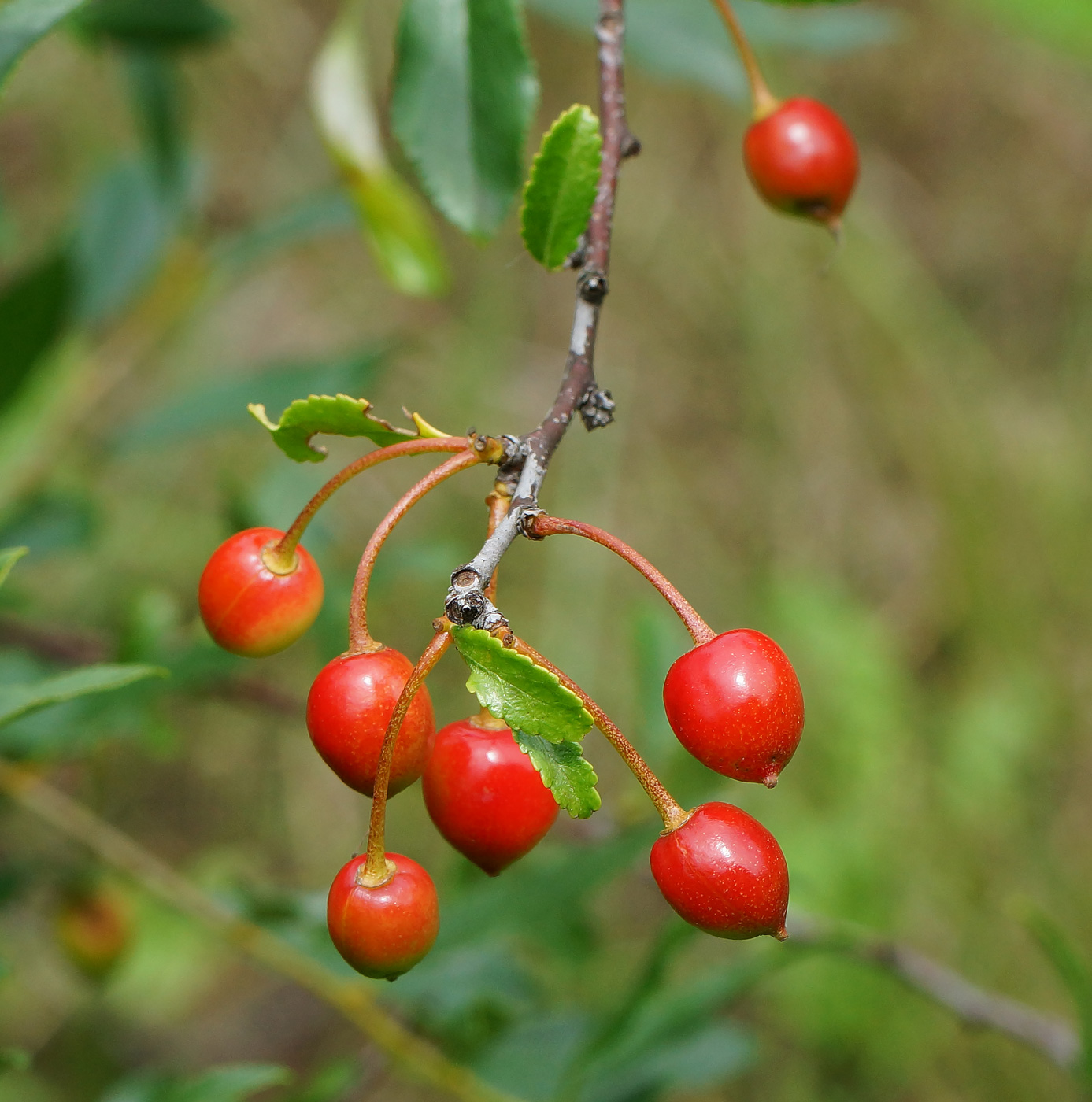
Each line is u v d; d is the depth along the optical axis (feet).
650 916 1.93
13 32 0.87
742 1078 1.74
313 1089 1.05
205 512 1.98
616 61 0.93
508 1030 1.07
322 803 2.05
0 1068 0.88
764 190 0.99
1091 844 2.07
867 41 1.14
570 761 0.81
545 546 2.29
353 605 0.83
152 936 1.65
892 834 1.92
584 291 0.88
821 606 2.13
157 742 1.16
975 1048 1.73
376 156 1.08
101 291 1.27
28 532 1.22
